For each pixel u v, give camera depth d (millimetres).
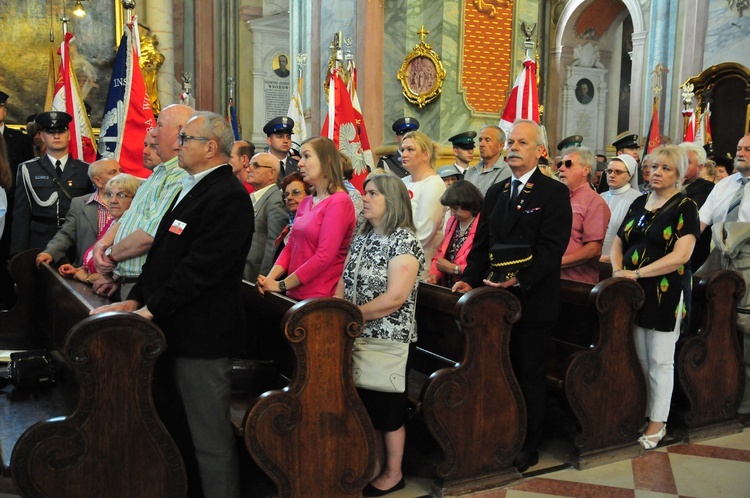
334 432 2627
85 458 2244
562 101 14539
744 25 10484
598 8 14117
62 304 3365
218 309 2432
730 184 4121
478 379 2990
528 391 3186
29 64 9078
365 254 2881
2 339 4340
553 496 2973
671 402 3812
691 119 9898
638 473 3229
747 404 3898
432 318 3512
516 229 3119
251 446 2469
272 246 3982
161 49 10023
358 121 5875
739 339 3902
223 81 16281
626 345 3391
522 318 3145
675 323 3428
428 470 3215
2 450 2537
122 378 2275
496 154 4316
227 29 16234
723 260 3945
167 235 2475
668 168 3434
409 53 7871
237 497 2580
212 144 2477
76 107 5922
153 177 2969
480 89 7754
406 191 2883
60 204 4836
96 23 9461
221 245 2369
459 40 7594
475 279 3326
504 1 7758
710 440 3682
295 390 2539
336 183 3076
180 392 2463
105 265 3037
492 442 3053
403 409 2887
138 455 2324
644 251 3467
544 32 14445
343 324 2609
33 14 9062
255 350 3461
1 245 5234
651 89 12117
